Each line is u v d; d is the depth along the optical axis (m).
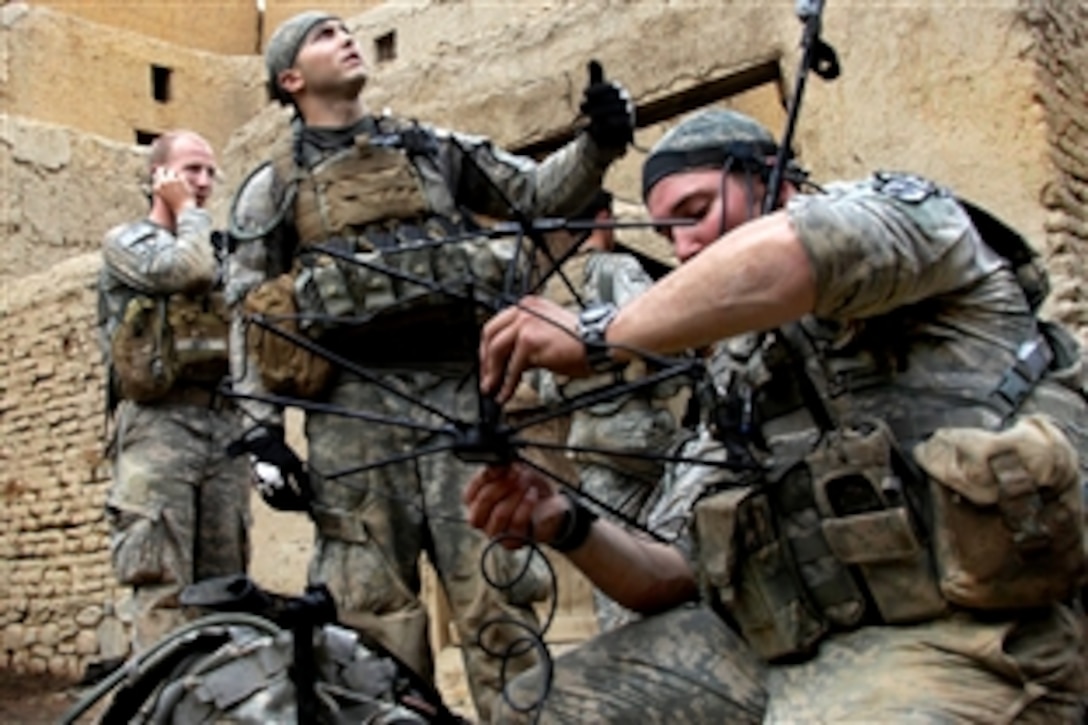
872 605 2.36
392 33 14.37
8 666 11.66
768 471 2.46
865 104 6.92
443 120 9.50
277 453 3.37
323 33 3.66
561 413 2.38
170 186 5.18
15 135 14.75
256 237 3.59
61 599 11.48
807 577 2.39
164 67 18.25
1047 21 6.44
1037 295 2.55
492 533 2.67
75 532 11.49
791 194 2.74
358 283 3.36
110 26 18.94
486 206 3.78
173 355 4.91
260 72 18.67
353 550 3.43
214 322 4.99
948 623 2.29
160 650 2.66
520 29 9.25
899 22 6.78
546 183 3.67
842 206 2.22
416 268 3.38
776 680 2.47
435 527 3.49
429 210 3.49
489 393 2.40
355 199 3.44
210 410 5.09
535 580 3.53
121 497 4.90
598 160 3.58
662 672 2.59
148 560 4.84
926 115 6.63
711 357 2.78
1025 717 2.24
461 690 6.54
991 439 2.17
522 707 2.64
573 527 2.67
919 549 2.28
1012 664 2.22
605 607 4.73
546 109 8.99
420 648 3.44
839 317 2.30
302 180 3.53
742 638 2.61
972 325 2.39
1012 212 6.26
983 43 6.43
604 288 5.39
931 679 2.24
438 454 3.48
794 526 2.40
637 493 5.12
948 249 2.27
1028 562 2.17
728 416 2.58
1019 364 2.37
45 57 17.11
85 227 15.14
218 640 2.65
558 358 2.30
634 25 8.54
